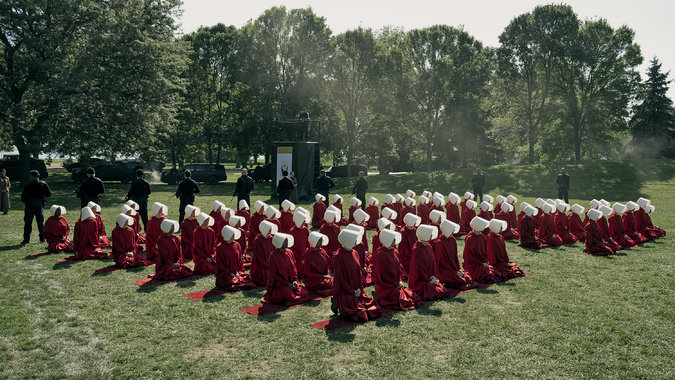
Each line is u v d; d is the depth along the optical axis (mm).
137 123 32969
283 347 6652
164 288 9484
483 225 10141
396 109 51281
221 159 114062
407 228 10891
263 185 41625
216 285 9562
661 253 13352
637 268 11438
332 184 21109
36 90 28219
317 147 27859
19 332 7027
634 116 59000
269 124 49125
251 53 49875
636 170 40719
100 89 29766
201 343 6762
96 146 30969
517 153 68438
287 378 5711
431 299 8945
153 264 11523
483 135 56469
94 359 6188
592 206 16391
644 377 5793
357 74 50375
